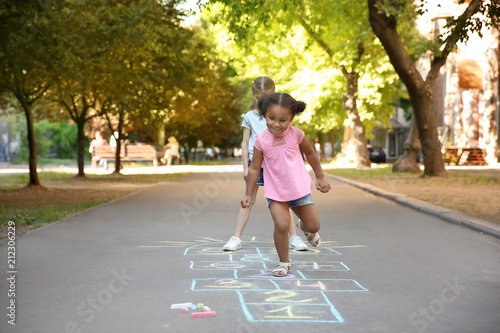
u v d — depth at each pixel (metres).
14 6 11.06
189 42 21.14
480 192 14.45
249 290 4.75
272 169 5.32
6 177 24.53
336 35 25.05
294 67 35.50
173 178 24.77
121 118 27.30
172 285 4.95
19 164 47.47
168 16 20.03
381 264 5.94
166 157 42.12
